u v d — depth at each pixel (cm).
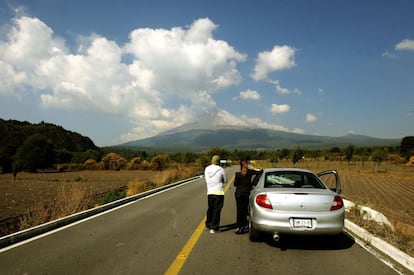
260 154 9881
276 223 591
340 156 8594
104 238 701
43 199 1644
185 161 6338
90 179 3281
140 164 5419
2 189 2203
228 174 3747
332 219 585
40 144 5006
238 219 756
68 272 490
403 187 2773
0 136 6906
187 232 760
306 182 695
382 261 546
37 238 702
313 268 509
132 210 1099
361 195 2159
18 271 494
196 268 507
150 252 594
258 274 482
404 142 9388
